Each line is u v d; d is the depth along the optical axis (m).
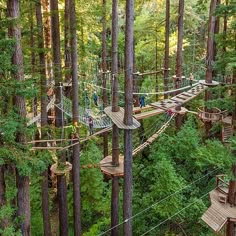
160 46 22.20
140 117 14.24
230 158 9.05
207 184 15.28
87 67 19.58
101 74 18.97
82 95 18.38
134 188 15.38
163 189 13.48
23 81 7.18
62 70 13.50
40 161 7.57
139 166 15.97
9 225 7.57
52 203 17.44
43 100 12.23
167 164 13.88
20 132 7.70
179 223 13.76
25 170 7.15
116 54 12.28
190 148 15.48
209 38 15.60
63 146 13.13
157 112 14.81
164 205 13.36
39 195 15.10
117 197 13.27
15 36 7.47
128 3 9.79
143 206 14.24
